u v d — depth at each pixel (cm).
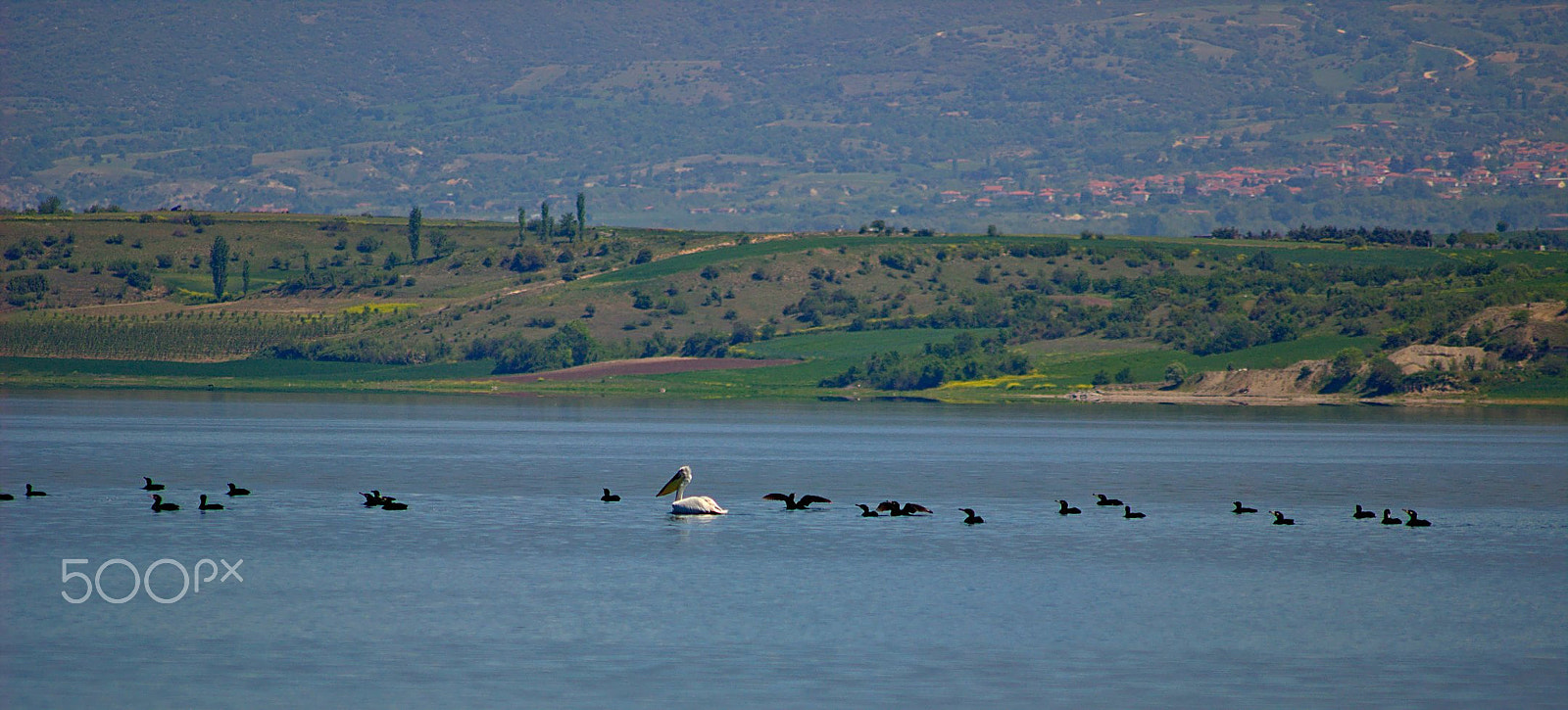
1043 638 4650
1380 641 4656
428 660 4297
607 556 6066
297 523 7006
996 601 5191
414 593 5222
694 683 4084
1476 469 11244
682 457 11725
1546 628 4869
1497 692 4094
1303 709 3925
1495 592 5475
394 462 10769
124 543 6262
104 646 4425
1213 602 5228
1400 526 7412
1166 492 9194
